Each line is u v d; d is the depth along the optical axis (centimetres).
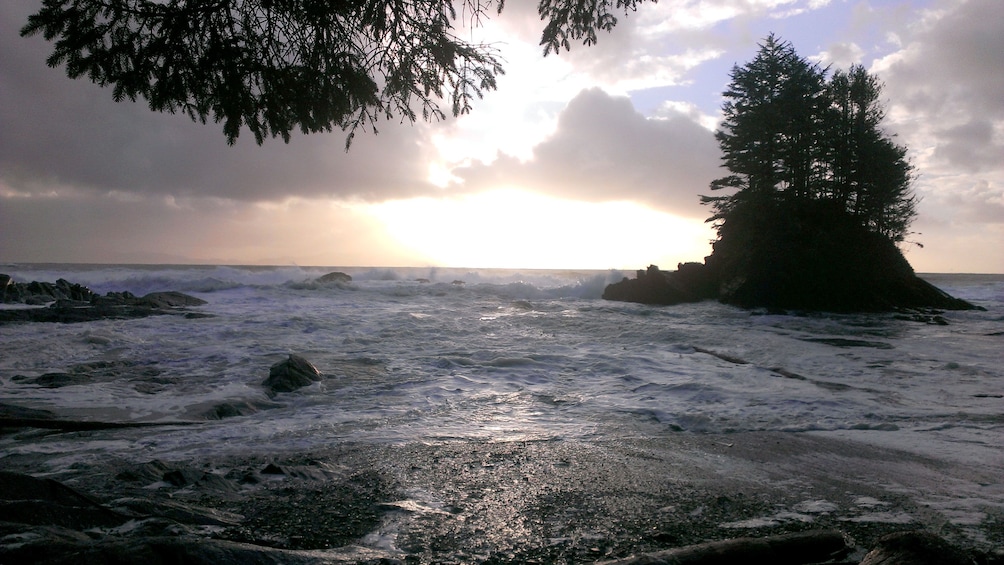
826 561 340
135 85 525
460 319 1908
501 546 367
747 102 3934
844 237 3466
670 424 732
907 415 759
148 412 768
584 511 434
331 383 970
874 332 1944
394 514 421
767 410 797
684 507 443
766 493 477
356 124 617
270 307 2217
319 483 492
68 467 532
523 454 594
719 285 3462
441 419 753
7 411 730
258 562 289
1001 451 600
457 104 637
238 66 532
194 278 3328
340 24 544
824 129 3869
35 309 1752
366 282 3856
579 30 691
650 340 1537
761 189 3738
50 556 265
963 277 13275
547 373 1077
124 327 1562
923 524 404
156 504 397
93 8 482
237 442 634
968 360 1272
